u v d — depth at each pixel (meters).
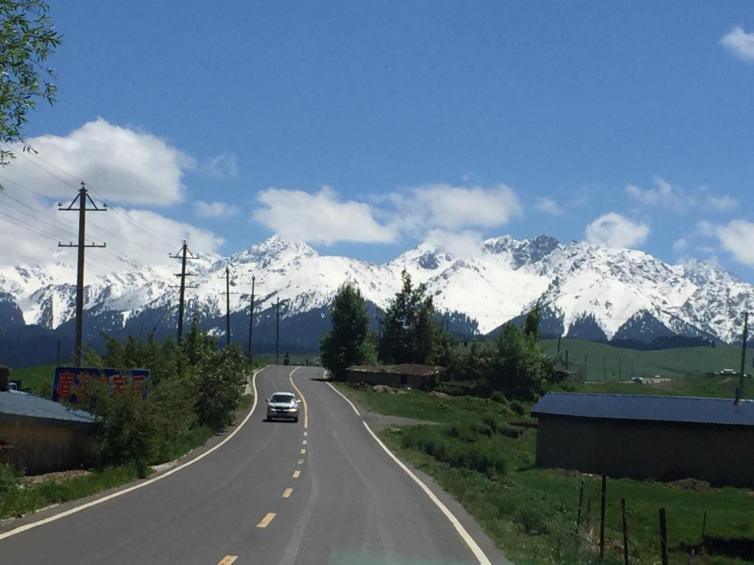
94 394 31.58
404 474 34.31
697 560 30.34
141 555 14.02
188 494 23.84
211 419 57.59
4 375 33.44
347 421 69.88
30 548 14.28
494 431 79.44
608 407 56.53
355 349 126.00
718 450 51.91
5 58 14.26
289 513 20.50
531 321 132.12
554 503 33.59
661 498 43.66
